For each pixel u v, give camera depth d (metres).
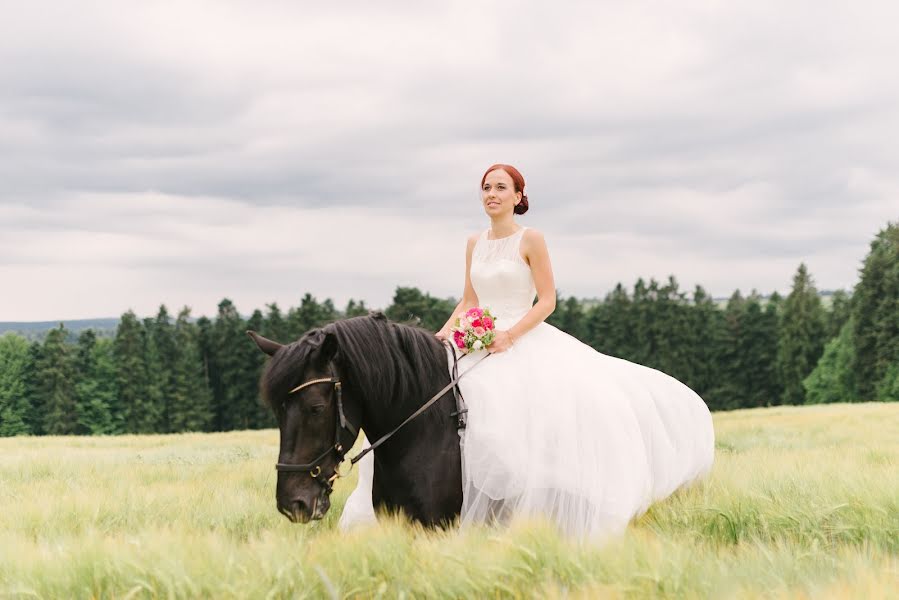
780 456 8.93
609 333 82.69
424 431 4.89
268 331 78.50
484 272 5.71
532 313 5.54
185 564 3.86
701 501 5.70
